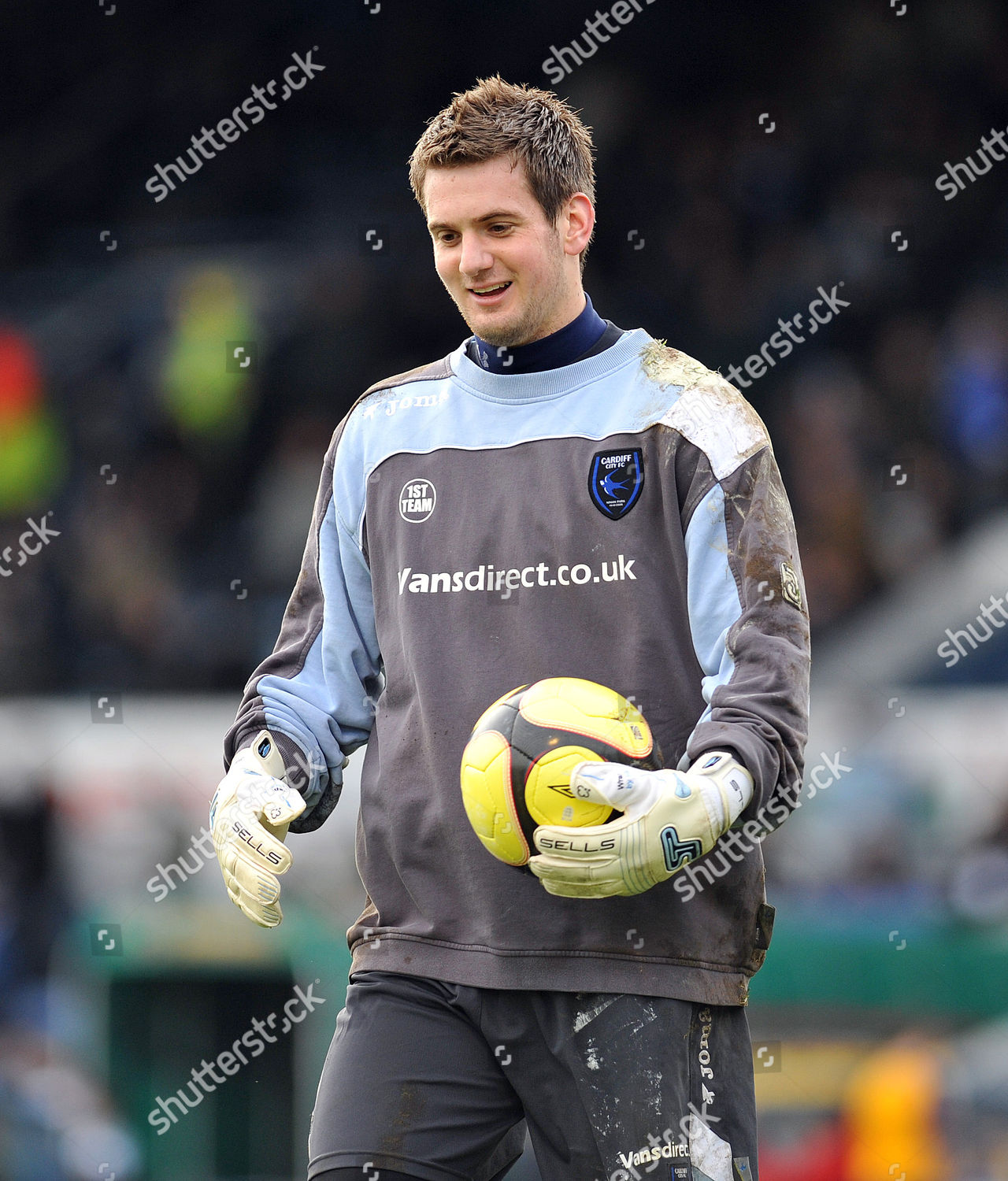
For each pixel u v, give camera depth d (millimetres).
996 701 23797
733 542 8516
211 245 47312
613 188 44812
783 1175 18703
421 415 9359
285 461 41750
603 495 8734
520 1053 8617
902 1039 19344
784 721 8148
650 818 7836
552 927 8547
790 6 46938
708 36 47094
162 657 37250
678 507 8672
